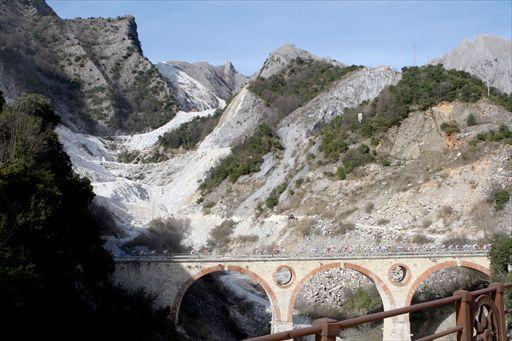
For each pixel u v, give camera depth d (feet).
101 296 159.02
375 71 480.23
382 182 318.65
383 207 297.33
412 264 196.24
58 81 640.17
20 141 170.50
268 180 402.31
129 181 462.19
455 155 307.37
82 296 149.69
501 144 295.28
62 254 135.74
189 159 505.25
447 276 223.51
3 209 122.11
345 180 336.49
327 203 327.06
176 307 188.96
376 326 211.00
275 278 193.16
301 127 436.35
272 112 502.38
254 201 381.60
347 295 237.25
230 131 506.89
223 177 431.02
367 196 314.35
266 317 235.61
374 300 224.94
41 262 128.88
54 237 133.69
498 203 259.19
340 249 256.11
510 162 281.33
